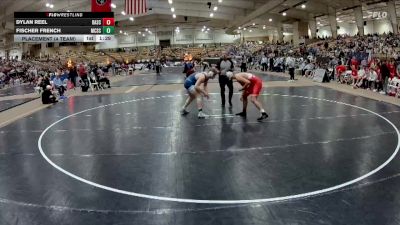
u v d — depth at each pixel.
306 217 4.33
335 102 13.32
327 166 6.16
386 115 10.65
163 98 16.00
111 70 43.94
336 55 30.61
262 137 8.24
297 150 7.16
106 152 7.43
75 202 4.93
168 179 5.72
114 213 4.56
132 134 9.02
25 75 36.56
